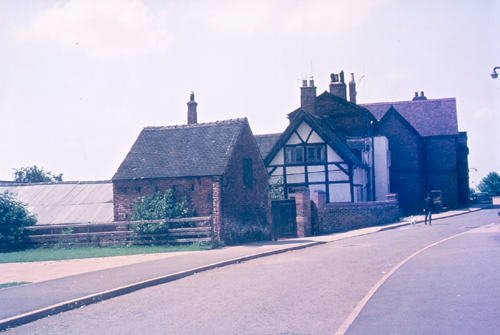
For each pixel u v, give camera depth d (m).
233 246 25.75
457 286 11.70
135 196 28.05
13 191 33.31
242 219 28.33
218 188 26.48
